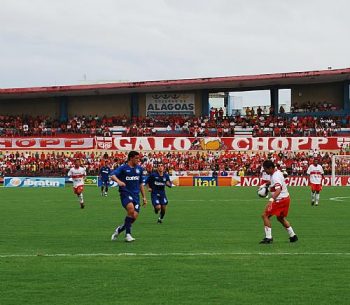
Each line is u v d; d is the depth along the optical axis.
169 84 64.38
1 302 9.82
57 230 19.98
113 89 65.88
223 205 31.23
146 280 11.38
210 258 13.76
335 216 25.00
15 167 58.34
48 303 9.75
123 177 16.70
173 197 37.75
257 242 16.58
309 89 68.81
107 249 15.31
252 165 57.34
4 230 20.02
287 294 10.30
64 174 58.12
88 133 65.50
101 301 9.86
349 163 54.97
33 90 64.94
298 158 58.12
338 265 12.86
